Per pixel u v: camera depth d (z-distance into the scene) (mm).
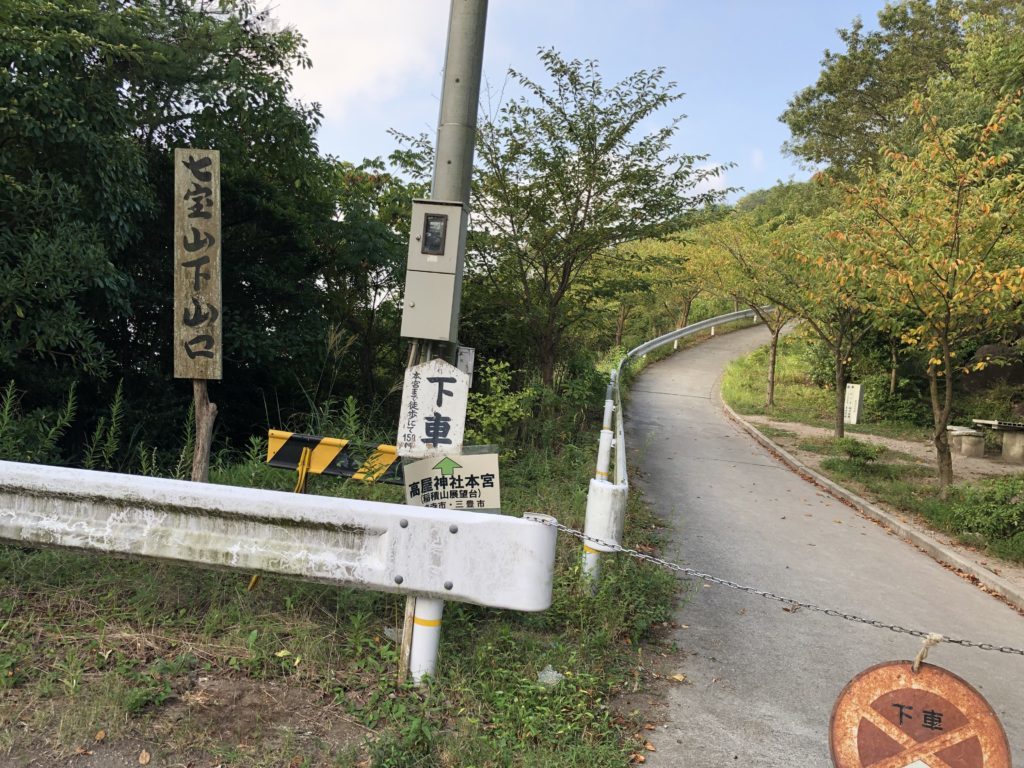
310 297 13094
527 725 3301
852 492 11328
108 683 3129
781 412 20812
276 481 6078
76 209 8156
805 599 6152
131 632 3629
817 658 4832
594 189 11836
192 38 10242
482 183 11797
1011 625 6074
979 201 9445
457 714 3352
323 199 13383
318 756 2922
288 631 3814
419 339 5238
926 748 2695
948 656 5148
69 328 7910
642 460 12867
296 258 13031
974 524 8664
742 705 4016
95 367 8617
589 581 5000
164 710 3092
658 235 12148
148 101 10234
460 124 5359
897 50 27500
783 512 9828
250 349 11352
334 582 3449
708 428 18031
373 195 15008
